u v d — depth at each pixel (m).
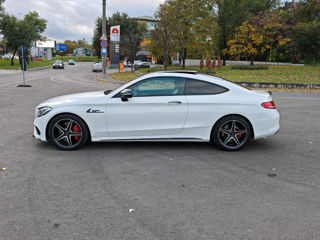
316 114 9.34
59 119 5.16
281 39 37.28
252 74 28.55
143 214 3.05
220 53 45.00
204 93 5.28
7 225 2.82
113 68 53.94
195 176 4.12
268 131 5.32
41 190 3.60
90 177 4.04
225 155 5.11
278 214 3.09
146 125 5.22
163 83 5.30
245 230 2.78
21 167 4.38
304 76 26.31
